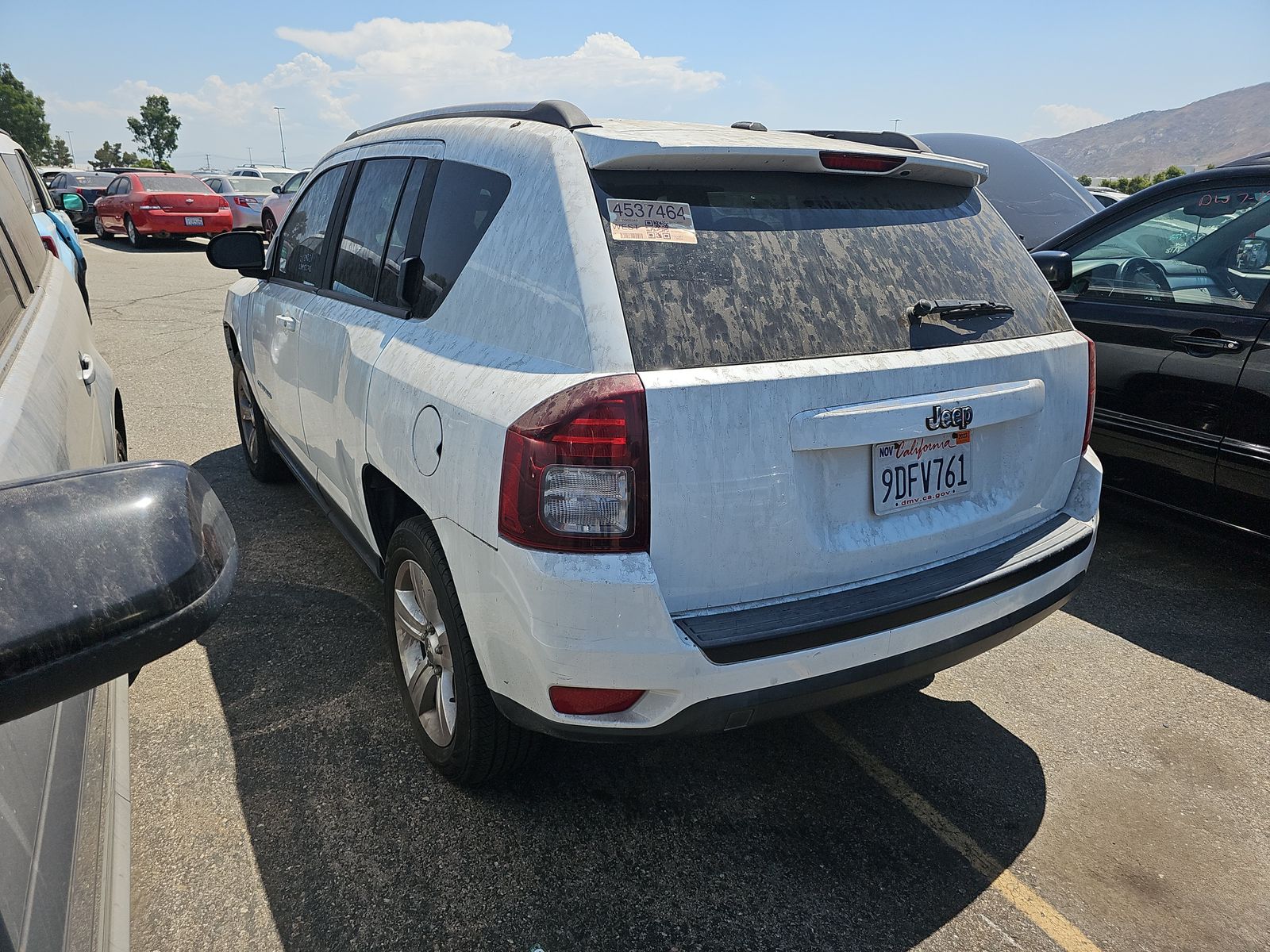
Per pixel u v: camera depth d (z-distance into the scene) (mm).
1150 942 2018
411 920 2004
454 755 2314
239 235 3906
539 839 2271
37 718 1292
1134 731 2830
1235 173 3719
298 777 2471
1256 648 3350
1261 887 2191
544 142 2145
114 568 854
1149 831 2381
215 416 6086
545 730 1934
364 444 2594
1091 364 2557
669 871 2182
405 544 2391
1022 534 2402
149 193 17250
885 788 2527
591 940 1971
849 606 1962
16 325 2309
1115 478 4070
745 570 1895
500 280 2117
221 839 2229
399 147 2920
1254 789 2561
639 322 1821
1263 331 3404
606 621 1767
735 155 2021
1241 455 3477
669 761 2611
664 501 1780
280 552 3938
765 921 2039
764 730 2791
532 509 1783
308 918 2002
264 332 3857
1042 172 8133
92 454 2461
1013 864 2248
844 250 2133
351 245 3090
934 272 2260
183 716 2736
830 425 1927
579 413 1743
